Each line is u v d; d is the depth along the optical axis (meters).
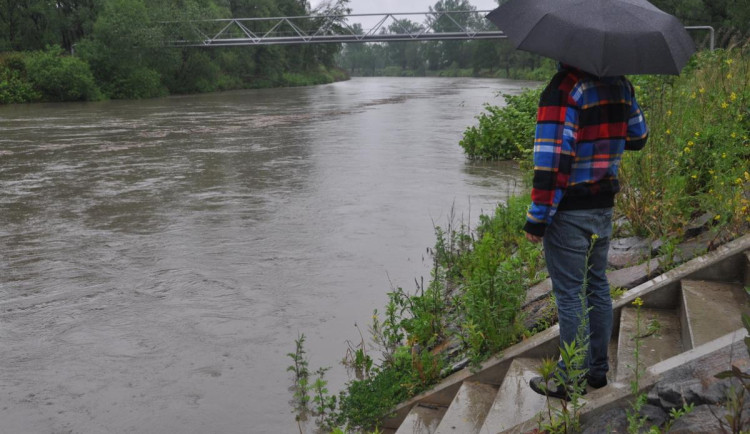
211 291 6.55
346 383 4.73
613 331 4.34
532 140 14.87
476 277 5.05
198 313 6.00
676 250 4.97
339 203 10.54
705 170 6.13
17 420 4.27
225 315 5.95
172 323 5.79
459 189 11.54
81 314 6.01
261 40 57.47
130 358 5.13
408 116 29.69
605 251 3.41
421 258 7.50
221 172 13.97
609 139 3.16
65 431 4.15
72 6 57.28
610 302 3.44
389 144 18.73
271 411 4.38
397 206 10.22
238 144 19.23
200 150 17.92
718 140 6.19
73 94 46.41
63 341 5.45
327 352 5.22
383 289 6.55
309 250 7.90
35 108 38.38
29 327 5.73
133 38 51.56
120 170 14.45
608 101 3.14
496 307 4.79
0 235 8.80
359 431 4.18
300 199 10.92
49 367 5.00
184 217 9.73
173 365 5.02
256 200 10.90
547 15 3.13
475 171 13.57
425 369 4.57
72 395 4.59
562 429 2.95
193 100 47.75
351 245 8.08
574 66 2.99
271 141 19.91
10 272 7.20
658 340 3.93
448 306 5.84
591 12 3.07
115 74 50.81
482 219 8.22
